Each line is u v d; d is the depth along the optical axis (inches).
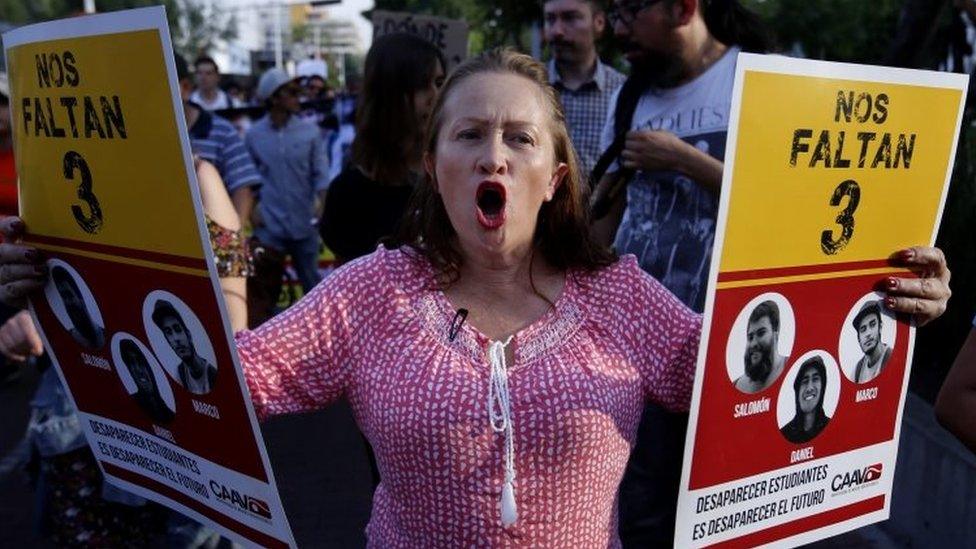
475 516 70.2
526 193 70.7
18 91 78.2
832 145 70.9
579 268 75.2
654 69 122.1
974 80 185.9
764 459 75.8
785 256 71.6
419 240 76.0
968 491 139.9
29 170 79.7
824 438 78.6
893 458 83.2
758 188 68.6
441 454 69.2
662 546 119.0
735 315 70.8
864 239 75.4
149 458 83.2
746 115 66.6
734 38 120.1
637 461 117.9
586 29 195.0
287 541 73.5
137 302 75.4
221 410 73.4
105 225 74.8
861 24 320.2
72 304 81.7
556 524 71.3
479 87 70.9
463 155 70.1
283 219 295.3
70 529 105.7
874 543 162.6
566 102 200.4
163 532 107.7
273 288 176.2
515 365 71.0
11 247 81.4
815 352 75.8
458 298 73.2
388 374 71.4
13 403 251.9
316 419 232.2
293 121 295.4
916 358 214.1
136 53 66.9
